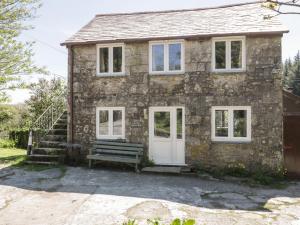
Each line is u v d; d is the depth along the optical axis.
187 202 7.07
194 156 10.77
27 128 16.70
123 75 11.44
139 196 7.42
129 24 12.74
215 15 12.23
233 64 10.69
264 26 10.51
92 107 11.71
